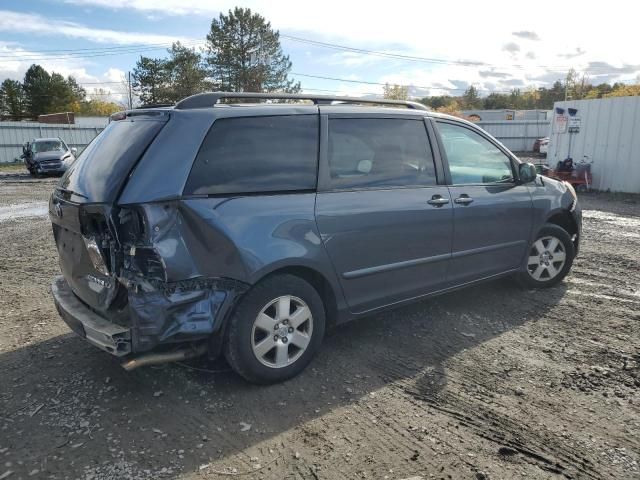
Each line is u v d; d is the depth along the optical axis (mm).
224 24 44375
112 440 3033
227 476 2730
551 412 3303
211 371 3812
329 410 3336
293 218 3547
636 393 3525
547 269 5609
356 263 3922
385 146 4180
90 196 3254
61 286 3992
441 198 4426
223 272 3268
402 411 3324
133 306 3062
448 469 2768
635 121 13156
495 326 4684
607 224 9648
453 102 91812
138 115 3668
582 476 2713
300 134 3740
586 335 4484
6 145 33375
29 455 2900
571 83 79625
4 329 4680
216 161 3354
